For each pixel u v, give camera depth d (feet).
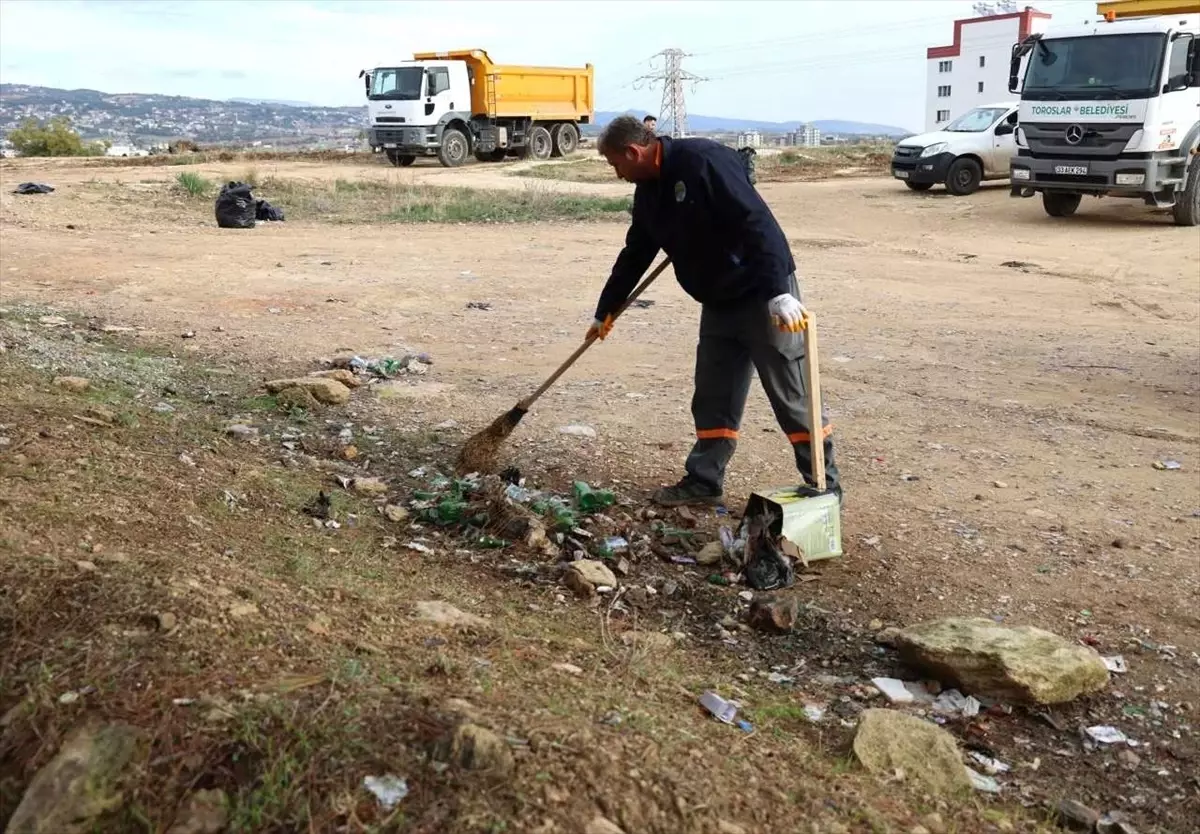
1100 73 53.57
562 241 50.67
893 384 25.90
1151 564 16.08
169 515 13.78
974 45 254.06
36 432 15.98
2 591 10.18
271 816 7.77
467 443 18.21
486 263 42.93
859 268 44.21
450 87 98.68
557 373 17.63
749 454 20.26
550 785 8.14
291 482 17.02
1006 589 15.23
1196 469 20.22
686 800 8.47
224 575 11.52
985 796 10.58
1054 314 35.09
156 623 9.80
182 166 90.74
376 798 7.90
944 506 18.16
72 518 12.57
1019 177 57.52
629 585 14.85
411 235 52.21
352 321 30.91
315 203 65.31
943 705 12.42
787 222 60.80
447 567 14.83
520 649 11.63
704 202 14.64
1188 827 10.59
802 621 14.25
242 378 23.54
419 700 9.07
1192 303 36.91
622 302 16.93
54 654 9.36
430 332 29.89
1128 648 13.76
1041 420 23.16
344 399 22.17
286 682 9.14
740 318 15.72
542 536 15.72
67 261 38.70
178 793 8.01
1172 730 12.16
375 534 15.64
